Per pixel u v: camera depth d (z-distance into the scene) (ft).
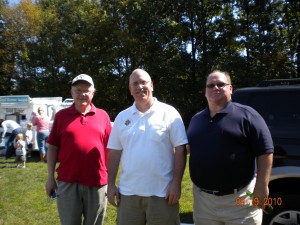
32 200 21.50
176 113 10.19
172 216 9.89
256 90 13.25
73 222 11.17
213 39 90.02
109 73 102.68
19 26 119.65
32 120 40.40
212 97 9.70
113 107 103.60
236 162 9.20
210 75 9.91
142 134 9.91
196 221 10.11
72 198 11.25
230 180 9.28
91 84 11.55
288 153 11.92
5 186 25.40
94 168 11.32
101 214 11.58
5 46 119.85
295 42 86.69
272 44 80.84
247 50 80.74
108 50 100.68
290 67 85.35
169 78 86.58
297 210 11.87
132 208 9.97
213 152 9.37
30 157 40.93
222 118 9.49
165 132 9.89
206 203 9.77
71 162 11.22
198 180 9.74
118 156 10.57
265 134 9.19
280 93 12.78
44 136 36.94
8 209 19.63
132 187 9.89
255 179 9.80
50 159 11.76
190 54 88.53
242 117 9.34
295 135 12.03
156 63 84.02
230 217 9.47
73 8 115.75
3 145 42.47
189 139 10.05
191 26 90.48
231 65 77.92
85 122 11.46
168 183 9.84
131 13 88.28
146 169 9.75
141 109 10.25
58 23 117.91
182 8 86.53
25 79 120.37
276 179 12.10
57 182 11.65
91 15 103.55
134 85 10.11
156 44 88.48
